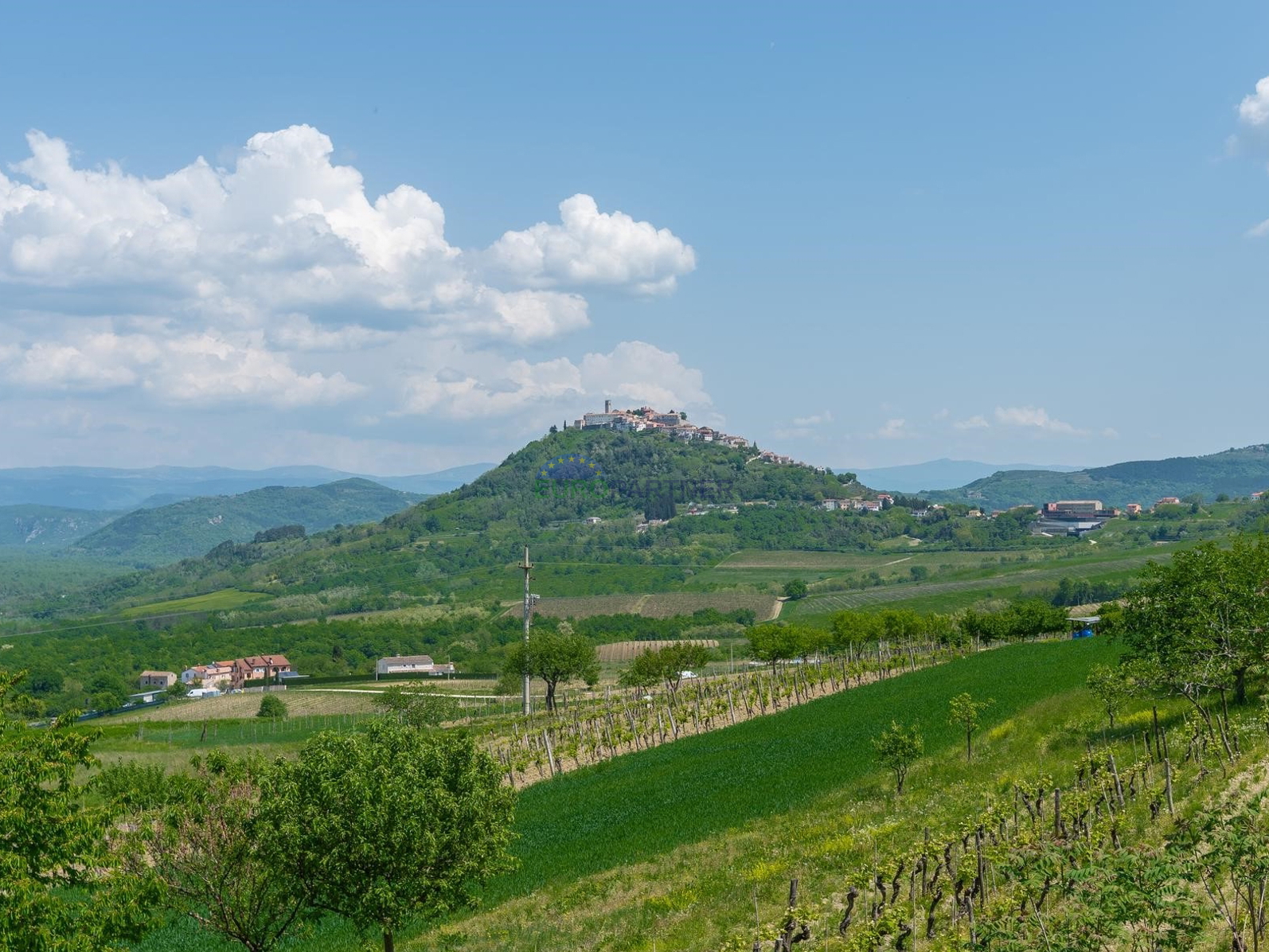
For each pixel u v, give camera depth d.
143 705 197.38
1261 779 34.12
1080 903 21.89
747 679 120.38
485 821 33.84
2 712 27.11
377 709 122.88
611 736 89.81
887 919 27.80
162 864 32.47
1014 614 137.75
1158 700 55.84
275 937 33.69
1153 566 49.66
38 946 22.50
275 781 32.81
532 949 35.91
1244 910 23.62
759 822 51.31
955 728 66.19
